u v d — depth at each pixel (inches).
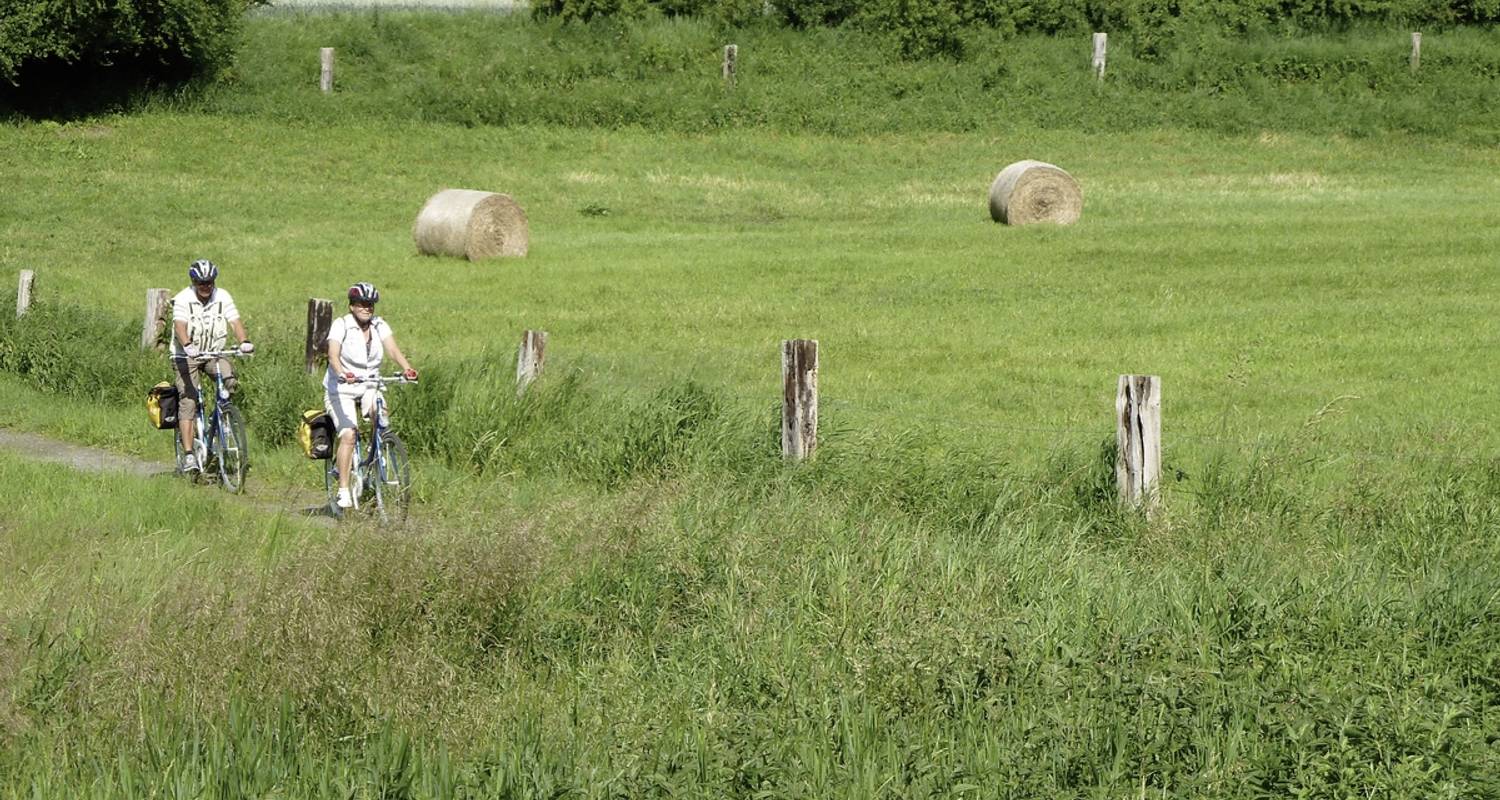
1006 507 440.8
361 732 270.8
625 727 267.0
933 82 1784.0
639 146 1615.4
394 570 333.7
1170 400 640.4
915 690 279.6
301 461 553.6
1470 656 302.2
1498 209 1312.7
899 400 636.7
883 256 1120.2
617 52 1838.1
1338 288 967.0
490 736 267.4
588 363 695.7
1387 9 2022.6
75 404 661.9
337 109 1664.6
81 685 284.5
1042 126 1723.7
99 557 378.3
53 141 1512.1
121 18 1582.2
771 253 1143.0
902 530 400.5
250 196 1363.2
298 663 292.0
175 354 526.9
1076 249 1141.7
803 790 238.2
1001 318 872.3
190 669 289.1
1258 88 1800.0
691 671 303.6
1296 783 239.9
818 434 490.0
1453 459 487.8
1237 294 949.2
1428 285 970.7
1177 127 1729.8
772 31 1930.4
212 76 1701.5
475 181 1457.9
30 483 485.7
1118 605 334.0
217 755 249.1
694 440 507.2
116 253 1128.2
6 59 1539.1
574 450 527.8
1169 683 273.9
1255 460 461.1
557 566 347.6
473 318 878.4
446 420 558.9
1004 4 1947.6
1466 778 240.4
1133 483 431.5
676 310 908.6
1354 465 488.4
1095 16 1988.2
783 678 287.6
